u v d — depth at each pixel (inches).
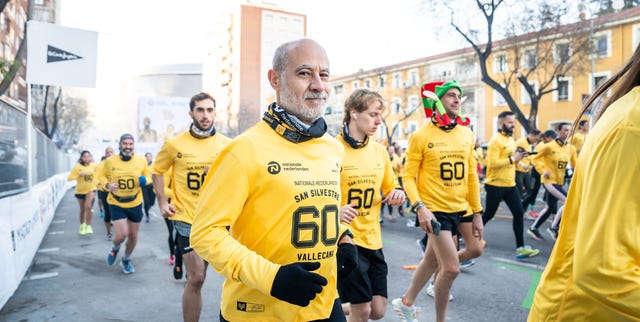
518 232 244.8
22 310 177.6
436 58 1669.5
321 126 71.4
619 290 41.7
